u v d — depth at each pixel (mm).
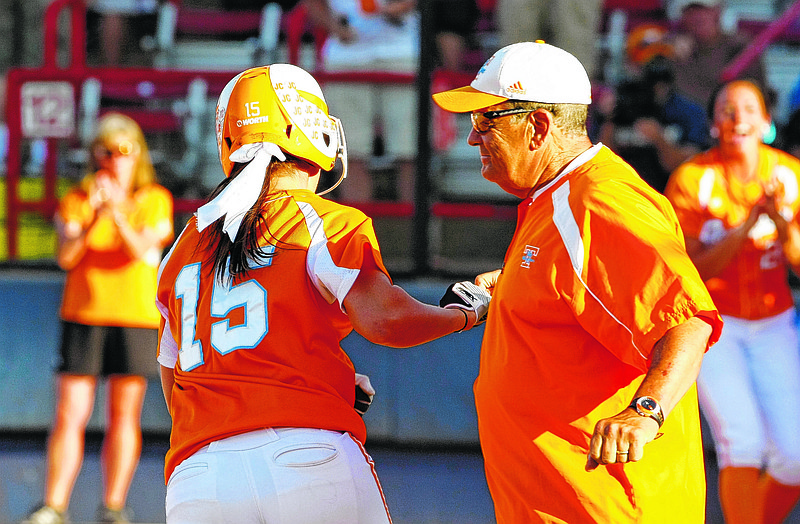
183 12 31203
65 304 19562
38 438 22953
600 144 9703
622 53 28297
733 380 16469
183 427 9273
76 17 26422
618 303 8602
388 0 25359
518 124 9609
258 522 8766
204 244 9594
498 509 9664
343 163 10391
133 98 28172
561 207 9133
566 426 9055
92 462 21812
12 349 22969
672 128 24000
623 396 9000
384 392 22391
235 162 9828
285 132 9656
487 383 9602
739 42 25188
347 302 9086
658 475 8961
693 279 8461
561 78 9586
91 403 19719
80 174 27359
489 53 28297
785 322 17125
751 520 16125
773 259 16938
